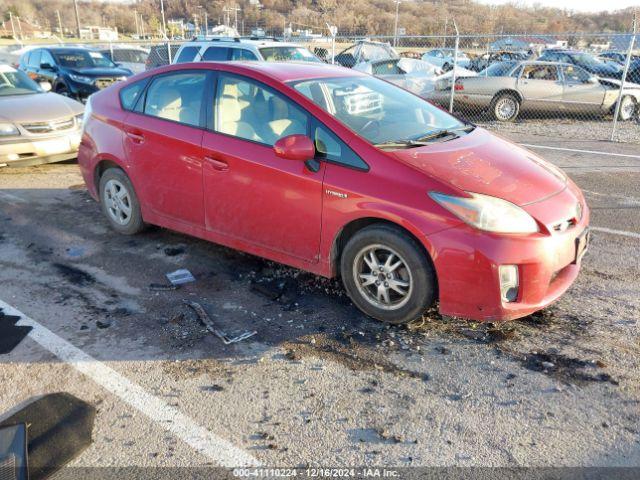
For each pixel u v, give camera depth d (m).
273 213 3.92
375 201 3.41
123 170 5.00
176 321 3.73
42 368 3.24
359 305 3.74
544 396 2.96
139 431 2.74
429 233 3.25
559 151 9.35
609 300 3.99
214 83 4.30
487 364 3.24
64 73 13.04
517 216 3.24
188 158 4.34
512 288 3.26
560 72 12.73
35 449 2.62
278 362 3.28
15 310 3.89
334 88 4.19
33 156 7.41
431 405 2.90
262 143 3.96
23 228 5.51
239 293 4.14
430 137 3.97
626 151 9.38
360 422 2.79
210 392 3.02
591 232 5.40
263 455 2.58
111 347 3.44
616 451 2.58
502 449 2.60
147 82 4.80
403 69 14.34
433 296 3.44
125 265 4.64
